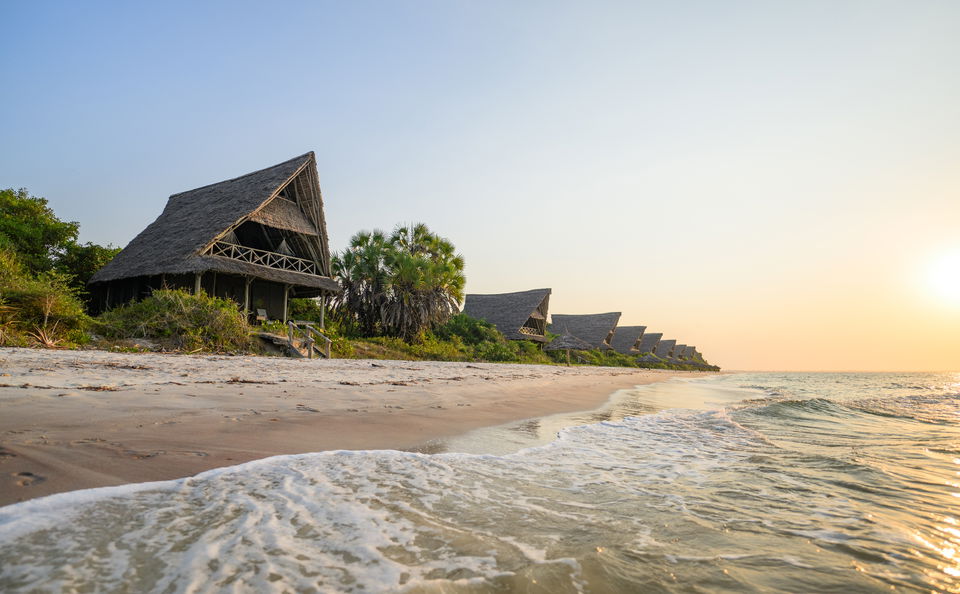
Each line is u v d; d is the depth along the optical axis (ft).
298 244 81.20
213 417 15.66
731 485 12.26
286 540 7.14
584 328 196.85
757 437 20.52
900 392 66.85
